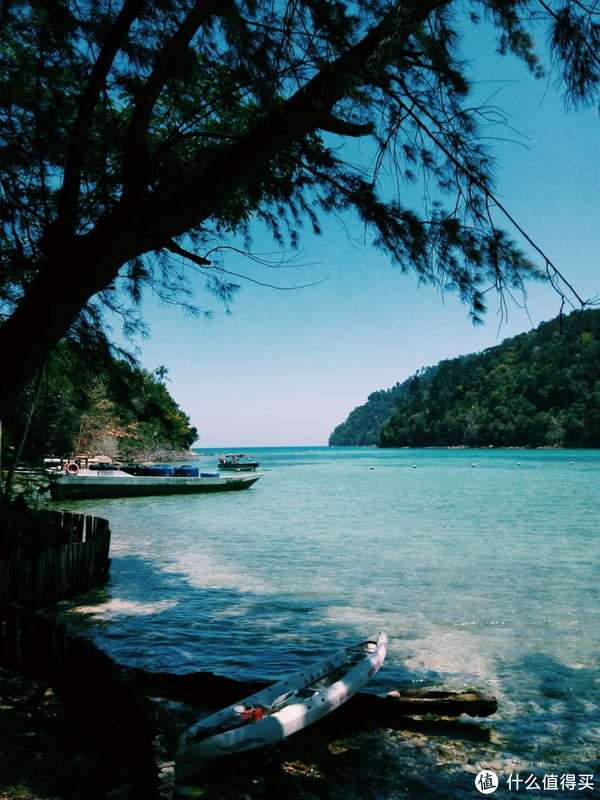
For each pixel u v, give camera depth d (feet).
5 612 18.08
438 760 14.24
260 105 13.73
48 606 28.22
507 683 19.24
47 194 16.19
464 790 12.92
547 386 537.24
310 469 221.25
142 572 37.04
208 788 12.33
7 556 28.91
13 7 13.74
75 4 14.15
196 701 16.88
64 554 29.48
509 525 59.26
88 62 15.33
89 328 19.04
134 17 12.89
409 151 13.73
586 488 111.45
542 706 17.46
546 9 11.41
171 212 12.82
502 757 14.42
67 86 16.03
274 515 69.72
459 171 13.33
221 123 18.74
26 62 15.72
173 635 24.25
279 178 16.69
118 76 15.47
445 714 16.29
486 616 26.89
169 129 19.02
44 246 12.84
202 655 21.91
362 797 12.55
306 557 42.01
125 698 13.07
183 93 17.80
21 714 14.29
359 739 15.23
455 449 572.92
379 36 11.89
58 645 16.11
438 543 48.03
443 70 12.32
